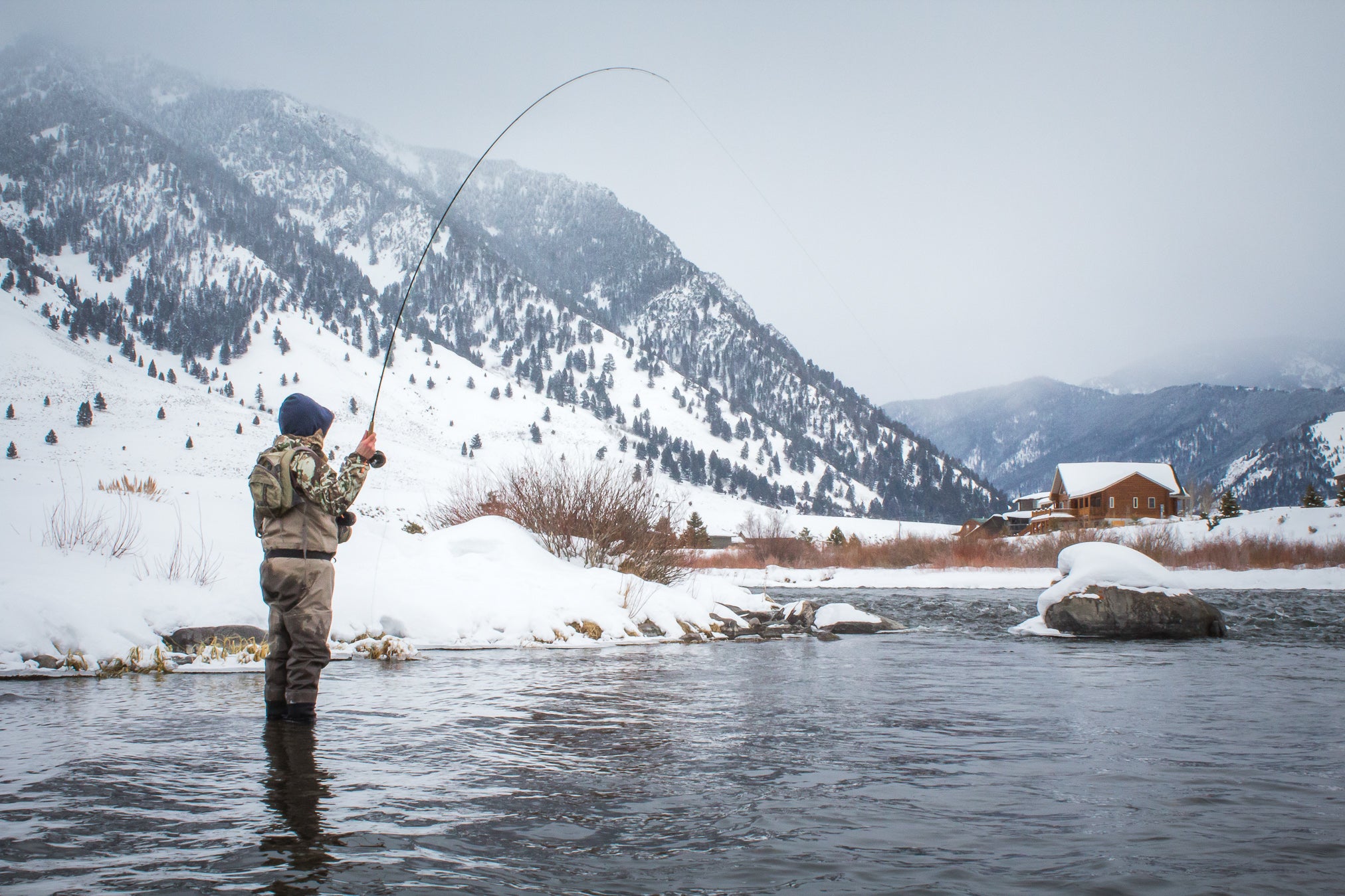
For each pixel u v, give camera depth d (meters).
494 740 3.65
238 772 2.95
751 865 2.06
